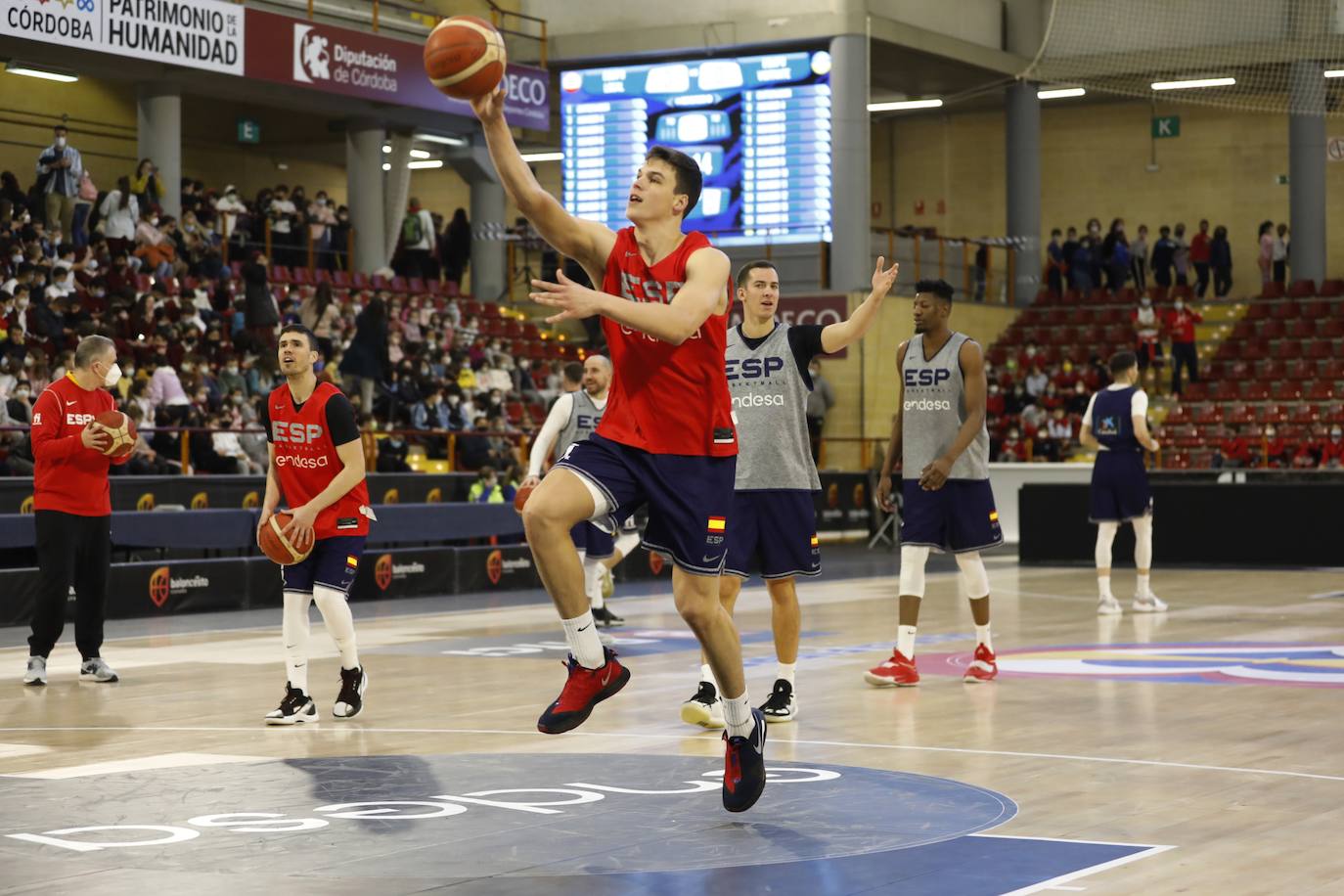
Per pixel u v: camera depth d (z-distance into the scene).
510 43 27.25
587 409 11.11
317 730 6.92
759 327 7.23
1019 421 27.03
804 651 10.02
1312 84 27.66
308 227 24.00
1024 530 19.22
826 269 26.28
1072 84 30.05
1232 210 32.81
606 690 4.65
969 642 10.62
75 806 5.18
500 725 7.04
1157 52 28.39
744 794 4.87
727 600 7.21
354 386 18.23
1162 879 4.14
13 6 18.41
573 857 4.43
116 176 27.39
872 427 26.52
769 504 7.11
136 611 13.29
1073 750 6.24
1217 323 29.70
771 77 26.06
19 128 26.02
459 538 16.91
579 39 26.89
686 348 4.63
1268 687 8.23
